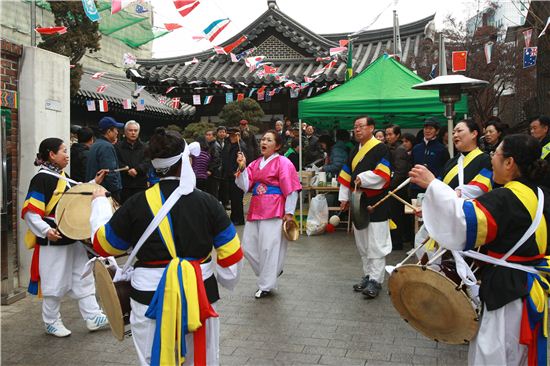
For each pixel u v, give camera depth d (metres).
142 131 17.44
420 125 10.98
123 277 2.89
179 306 2.52
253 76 13.91
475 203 2.55
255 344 4.12
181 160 2.64
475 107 13.60
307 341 4.18
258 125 14.15
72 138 8.58
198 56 16.02
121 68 19.50
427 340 4.18
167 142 2.61
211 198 2.75
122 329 2.75
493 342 2.60
